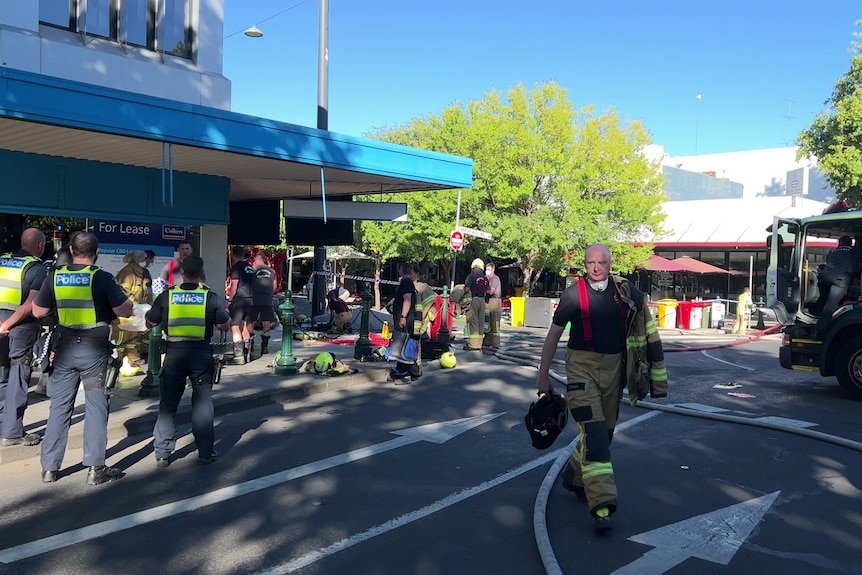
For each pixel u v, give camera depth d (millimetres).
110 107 8141
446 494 5438
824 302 10758
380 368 11070
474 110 26141
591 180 26047
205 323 6066
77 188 10438
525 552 4355
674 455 6578
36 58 9758
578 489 5250
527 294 27000
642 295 4867
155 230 11711
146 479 5762
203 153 9680
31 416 7242
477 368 12148
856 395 9516
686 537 4574
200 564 4141
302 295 34844
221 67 12211
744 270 34125
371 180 12750
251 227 17047
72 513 4961
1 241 11055
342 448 6773
